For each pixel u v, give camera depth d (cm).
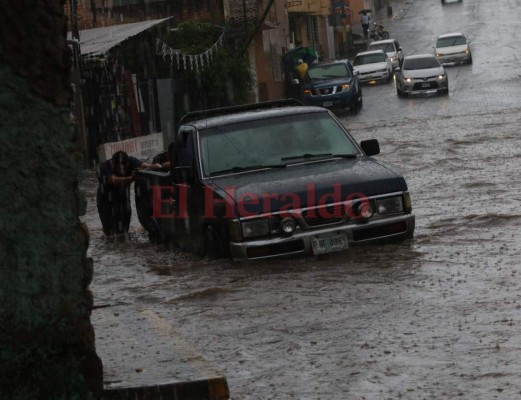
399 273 1175
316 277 1183
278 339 923
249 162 1385
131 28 3612
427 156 2595
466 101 4622
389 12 10656
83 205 495
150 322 726
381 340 892
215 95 4303
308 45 7719
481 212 1598
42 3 473
